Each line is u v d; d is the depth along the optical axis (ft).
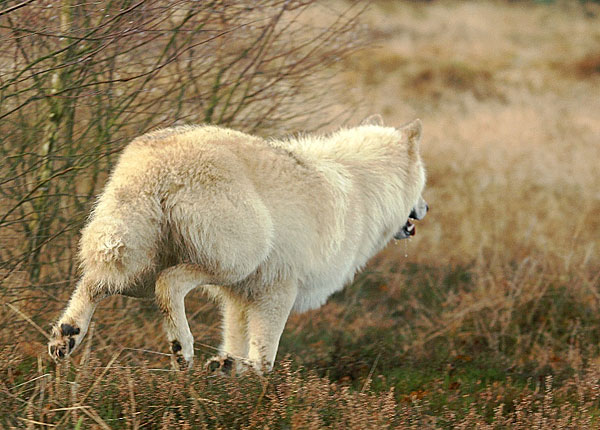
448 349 70.33
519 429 48.70
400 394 58.59
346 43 77.20
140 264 47.39
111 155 62.13
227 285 53.88
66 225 58.95
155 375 46.68
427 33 298.56
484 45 281.74
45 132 60.75
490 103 197.77
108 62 58.80
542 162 135.74
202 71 73.10
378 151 62.03
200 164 47.73
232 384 46.88
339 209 56.03
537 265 89.51
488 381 62.64
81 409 42.55
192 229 47.39
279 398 46.32
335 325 78.13
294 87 75.15
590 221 109.70
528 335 74.69
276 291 54.13
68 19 56.39
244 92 73.82
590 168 133.39
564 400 56.49
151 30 51.39
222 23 65.26
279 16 70.64
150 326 63.16
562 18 358.64
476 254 97.09
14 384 46.29
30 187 61.05
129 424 42.19
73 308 47.14
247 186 49.26
